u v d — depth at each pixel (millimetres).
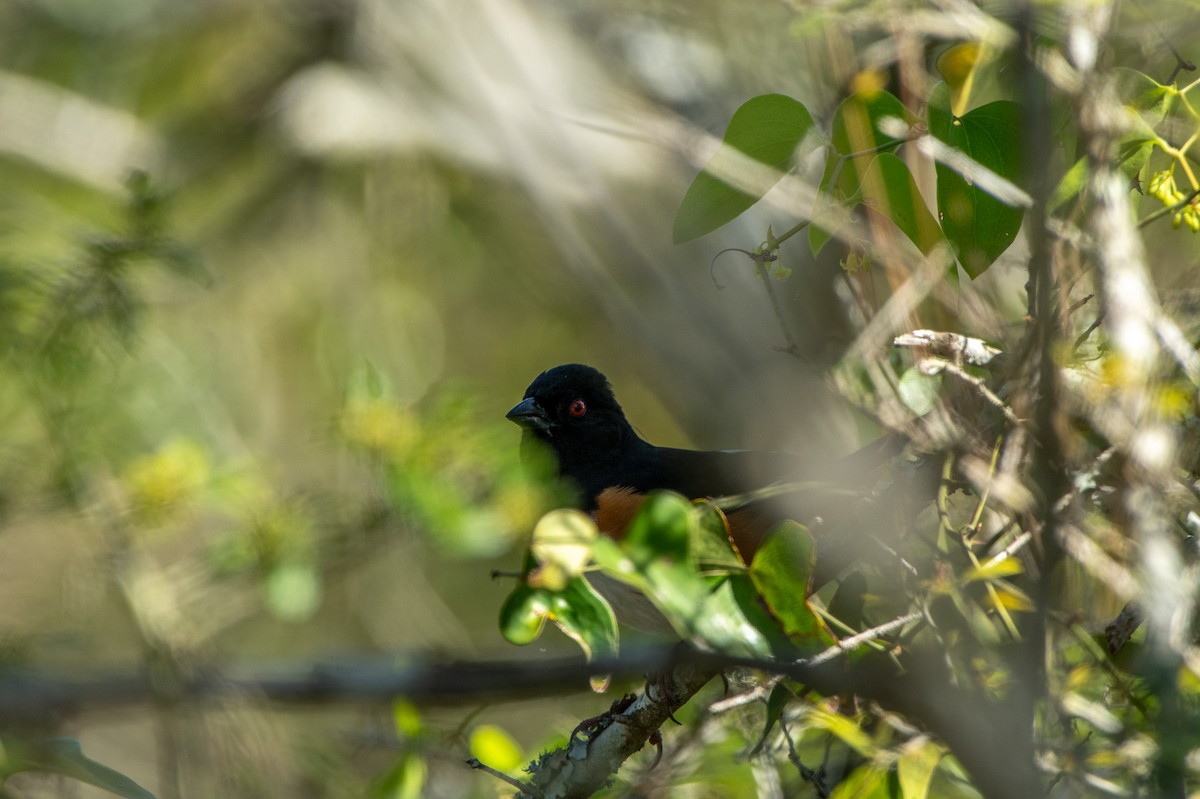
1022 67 4898
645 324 16281
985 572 5617
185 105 18812
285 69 18344
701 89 15047
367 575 14070
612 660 4094
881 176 6215
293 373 17000
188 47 19000
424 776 7027
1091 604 6160
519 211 17578
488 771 6551
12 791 7117
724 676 6430
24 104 17891
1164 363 5473
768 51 13211
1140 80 6246
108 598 10227
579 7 16828
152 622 9094
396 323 17172
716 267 15992
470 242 17859
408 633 14000
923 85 6953
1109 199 5258
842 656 5734
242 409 16047
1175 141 6500
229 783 8781
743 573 5348
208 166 18250
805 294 8852
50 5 18500
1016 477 5559
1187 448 5535
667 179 16938
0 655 8320
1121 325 5133
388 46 17781
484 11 17312
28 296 9359
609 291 16469
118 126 18344
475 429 8695
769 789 6777
